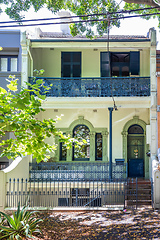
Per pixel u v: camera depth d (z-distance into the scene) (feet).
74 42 44.01
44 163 46.32
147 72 49.88
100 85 44.83
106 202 40.06
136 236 23.40
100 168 46.21
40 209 30.96
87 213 30.17
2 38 46.70
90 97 43.88
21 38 42.83
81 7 37.83
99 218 28.37
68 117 51.39
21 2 36.86
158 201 31.48
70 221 27.61
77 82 45.11
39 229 24.57
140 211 30.37
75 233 24.49
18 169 36.47
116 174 44.14
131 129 51.47
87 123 51.06
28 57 44.21
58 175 44.04
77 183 42.45
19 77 43.37
